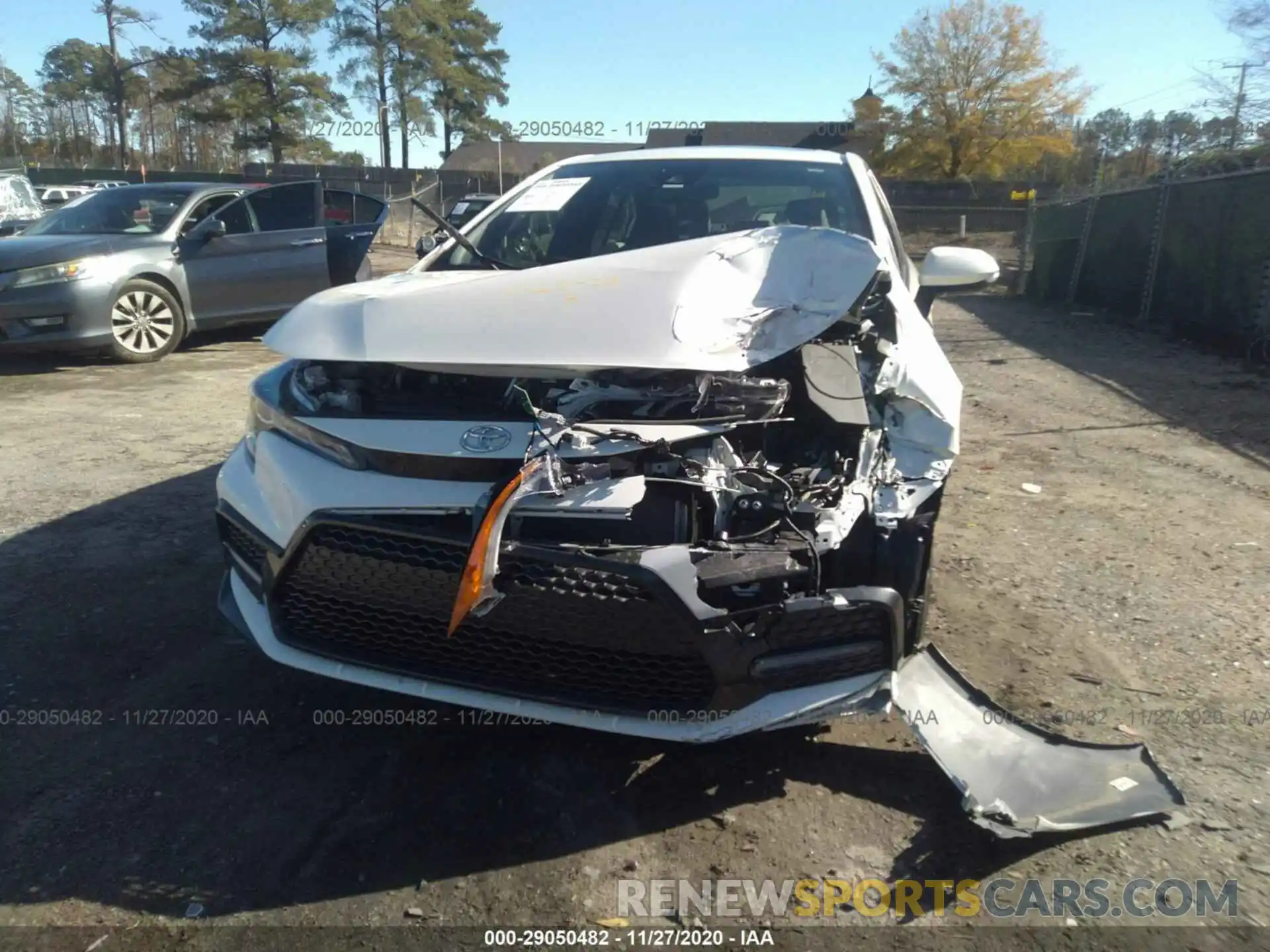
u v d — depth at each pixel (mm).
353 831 2580
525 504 2445
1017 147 46562
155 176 41188
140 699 3180
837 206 4117
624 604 2430
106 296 8367
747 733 2586
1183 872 2430
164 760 2863
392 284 3484
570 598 2453
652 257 3211
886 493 2699
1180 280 11414
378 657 2734
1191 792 2742
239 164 51094
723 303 2961
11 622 3646
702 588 2428
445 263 4074
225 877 2406
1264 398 7652
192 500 5000
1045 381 8516
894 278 3572
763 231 3307
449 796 2729
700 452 2672
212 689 3244
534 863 2469
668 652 2469
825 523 2568
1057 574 4250
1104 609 3904
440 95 39562
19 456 5746
